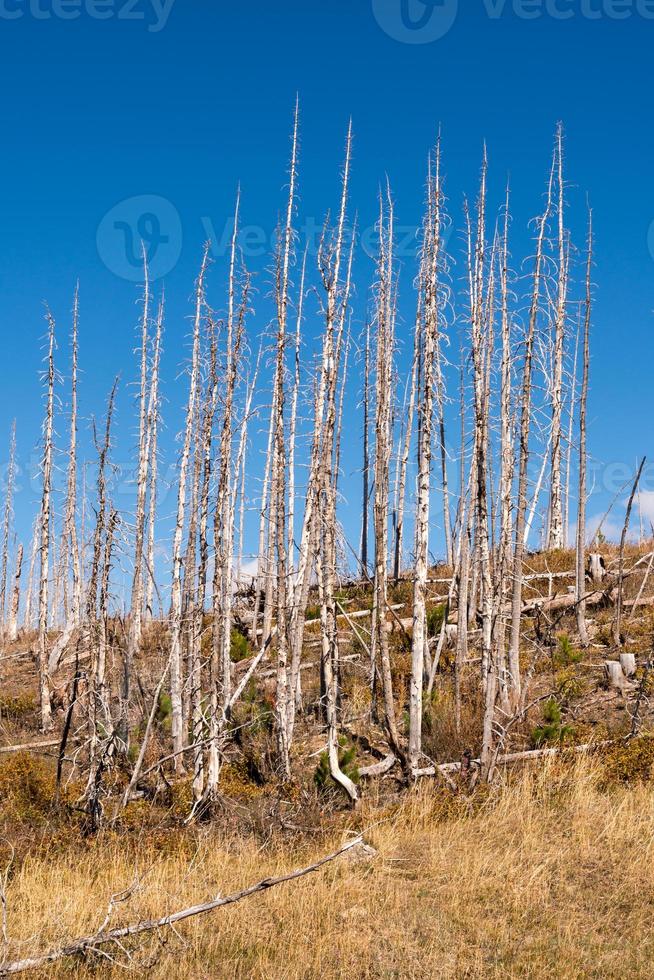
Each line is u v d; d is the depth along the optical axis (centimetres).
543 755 1664
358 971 984
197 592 1762
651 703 1866
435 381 1781
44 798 1639
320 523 1912
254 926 1080
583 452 2291
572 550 2873
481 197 1886
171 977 959
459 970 984
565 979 945
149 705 2056
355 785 1645
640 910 1094
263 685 2134
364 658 2264
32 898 1140
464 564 1892
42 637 2320
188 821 1557
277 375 1839
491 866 1235
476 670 2119
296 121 1895
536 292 1889
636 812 1376
